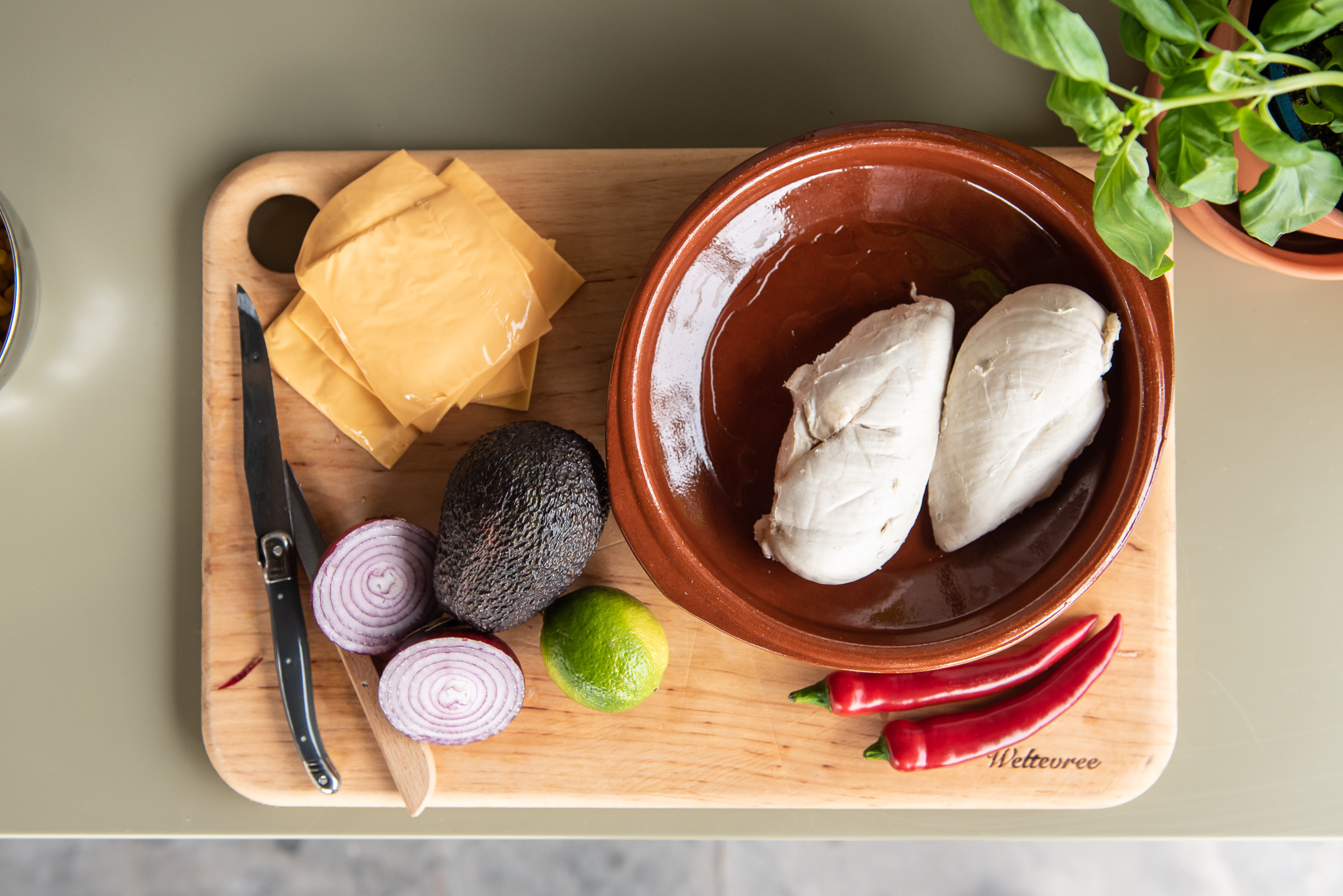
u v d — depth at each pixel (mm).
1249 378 744
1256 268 743
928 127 658
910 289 703
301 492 717
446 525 666
